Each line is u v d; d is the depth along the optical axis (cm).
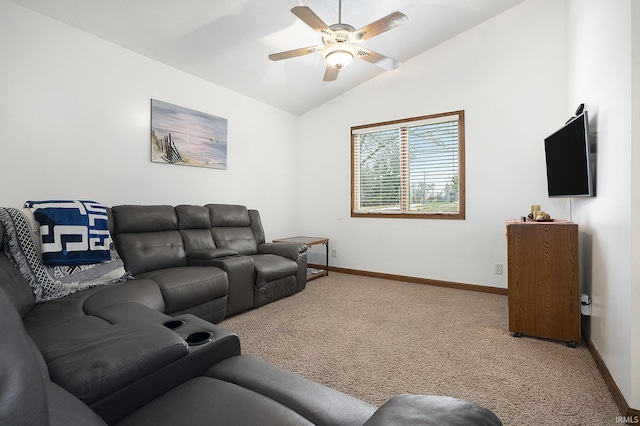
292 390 92
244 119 411
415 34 352
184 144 338
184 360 103
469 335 231
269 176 447
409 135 407
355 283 394
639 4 140
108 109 276
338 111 461
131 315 143
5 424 32
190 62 323
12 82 221
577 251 211
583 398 154
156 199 315
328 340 222
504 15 341
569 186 232
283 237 471
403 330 241
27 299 170
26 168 229
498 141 346
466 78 364
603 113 184
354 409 83
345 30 227
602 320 183
